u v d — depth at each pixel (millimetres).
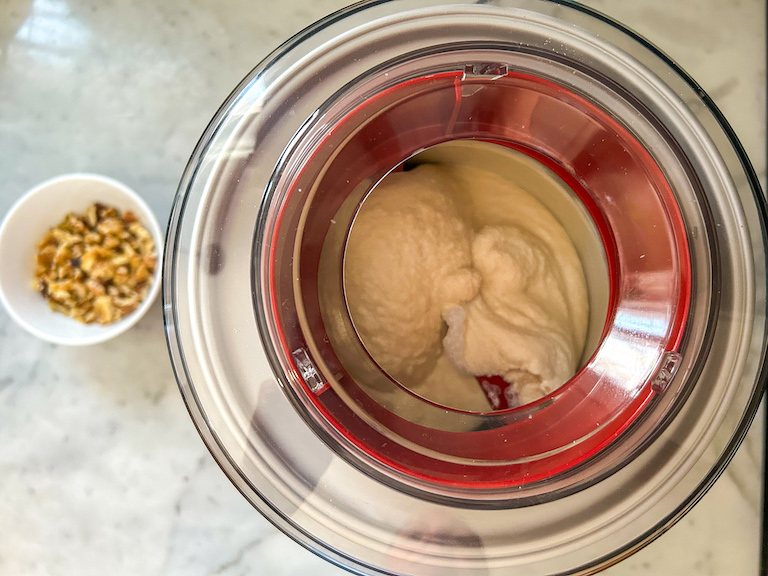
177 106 718
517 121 644
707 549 701
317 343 617
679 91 648
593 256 683
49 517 708
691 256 606
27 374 715
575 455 588
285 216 604
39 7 720
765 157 723
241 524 705
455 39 653
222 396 649
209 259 653
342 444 592
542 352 646
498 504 589
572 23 653
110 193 703
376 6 646
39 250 710
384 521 648
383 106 602
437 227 659
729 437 636
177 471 708
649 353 607
